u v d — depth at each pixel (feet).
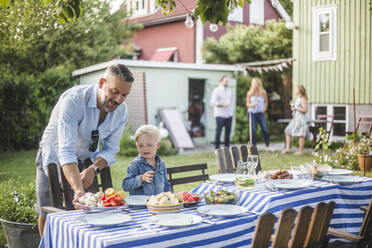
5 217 13.58
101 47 53.83
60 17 10.31
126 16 56.80
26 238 12.91
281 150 39.70
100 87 10.69
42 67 44.27
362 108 41.81
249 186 11.92
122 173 28.02
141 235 8.04
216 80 48.88
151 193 12.32
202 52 53.36
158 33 58.08
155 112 44.11
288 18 56.49
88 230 8.44
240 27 54.44
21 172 29.66
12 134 41.52
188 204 10.50
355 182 13.15
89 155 12.12
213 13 8.77
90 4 52.42
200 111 49.90
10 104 41.29
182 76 46.11
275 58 55.93
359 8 41.52
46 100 42.06
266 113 55.72
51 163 11.50
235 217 9.46
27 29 37.99
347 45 42.45
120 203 10.15
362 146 28.35
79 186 10.25
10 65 41.50
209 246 8.75
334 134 43.60
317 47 44.39
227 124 38.04
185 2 21.84
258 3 53.88
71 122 10.64
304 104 36.45
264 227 7.50
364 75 41.60
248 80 50.26
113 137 11.90
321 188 12.19
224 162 16.03
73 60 48.26
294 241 8.12
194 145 45.96
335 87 43.39
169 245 8.23
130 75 10.14
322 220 8.52
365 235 10.32
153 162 12.65
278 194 11.25
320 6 43.91
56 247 9.36
